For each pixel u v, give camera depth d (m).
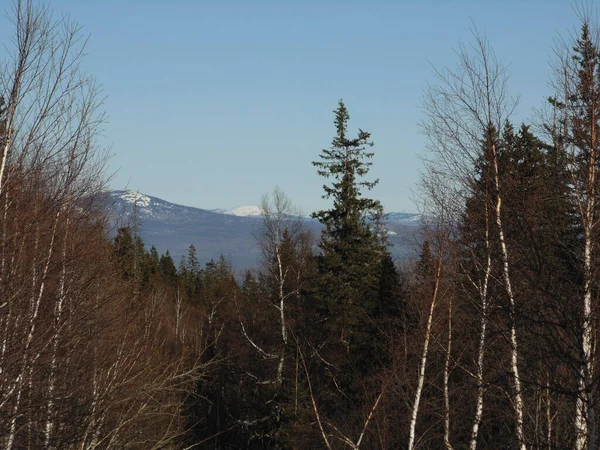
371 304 40.97
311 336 43.69
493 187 19.34
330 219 46.47
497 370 20.50
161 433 27.92
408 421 27.69
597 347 14.91
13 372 15.43
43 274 15.76
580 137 15.94
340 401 35.62
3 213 14.48
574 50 16.53
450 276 22.88
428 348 24.67
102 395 19.27
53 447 17.77
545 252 16.30
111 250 24.12
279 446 40.72
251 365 50.16
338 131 46.25
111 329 20.91
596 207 15.66
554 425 21.47
